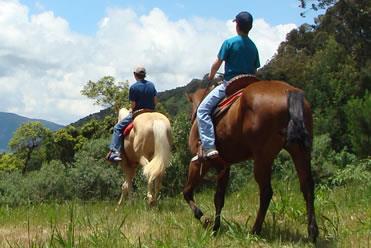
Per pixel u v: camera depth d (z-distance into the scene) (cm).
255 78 698
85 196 1570
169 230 722
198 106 718
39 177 1606
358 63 4128
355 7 4256
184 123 1492
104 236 658
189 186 765
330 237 678
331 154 1712
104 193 1567
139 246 609
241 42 717
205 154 705
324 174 1523
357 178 1177
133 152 1107
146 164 1052
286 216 824
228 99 688
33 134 5512
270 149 623
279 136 612
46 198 1567
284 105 607
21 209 1191
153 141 1041
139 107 1119
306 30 5003
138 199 1211
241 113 645
